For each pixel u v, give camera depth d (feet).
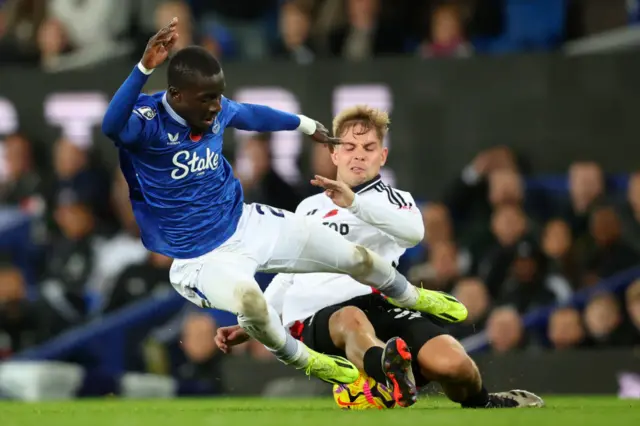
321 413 76.43
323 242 77.61
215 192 76.07
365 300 85.30
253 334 75.46
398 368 74.90
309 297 85.76
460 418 67.46
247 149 154.61
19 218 164.14
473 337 138.41
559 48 170.19
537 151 155.53
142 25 177.99
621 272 147.64
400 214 82.64
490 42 173.37
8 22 182.29
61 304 155.74
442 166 156.56
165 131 73.61
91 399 136.15
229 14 184.24
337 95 158.20
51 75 165.27
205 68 72.38
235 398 133.39
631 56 153.79
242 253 76.23
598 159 154.40
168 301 148.56
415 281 143.02
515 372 125.90
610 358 127.54
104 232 163.84
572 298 144.46
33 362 147.02
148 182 75.15
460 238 153.99
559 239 148.46
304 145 155.84
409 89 157.38
